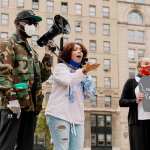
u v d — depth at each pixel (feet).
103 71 225.97
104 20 231.50
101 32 230.48
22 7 219.41
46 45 22.17
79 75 21.21
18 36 20.56
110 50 230.07
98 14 231.50
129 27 234.99
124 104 27.09
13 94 19.13
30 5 220.64
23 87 19.85
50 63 22.18
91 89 22.33
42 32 219.00
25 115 20.17
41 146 188.03
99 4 232.12
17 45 20.18
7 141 19.20
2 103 19.36
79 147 21.99
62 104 21.74
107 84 225.56
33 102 20.67
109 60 228.63
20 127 20.10
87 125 216.13
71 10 228.02
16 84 19.86
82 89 22.40
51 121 21.85
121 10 234.99
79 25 228.22
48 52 22.22
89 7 230.89
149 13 239.09
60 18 22.18
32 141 20.31
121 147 218.59
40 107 20.92
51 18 222.89
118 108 223.10
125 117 222.07
